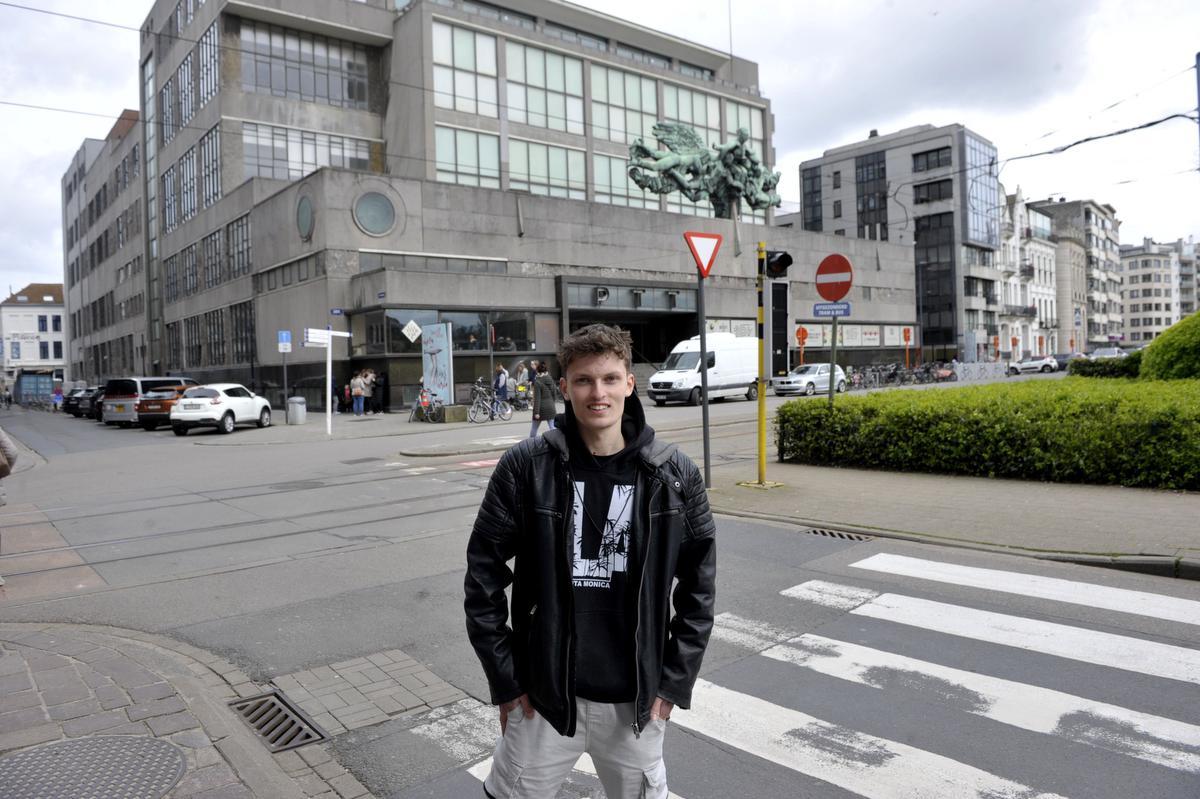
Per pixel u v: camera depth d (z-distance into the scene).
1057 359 57.22
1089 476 9.26
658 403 30.20
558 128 44.50
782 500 9.27
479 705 4.17
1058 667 4.41
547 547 2.19
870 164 76.06
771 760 3.51
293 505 10.38
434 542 8.02
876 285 54.16
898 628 5.12
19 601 6.26
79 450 20.38
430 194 34.38
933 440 10.62
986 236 73.19
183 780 3.26
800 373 34.53
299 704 4.21
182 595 6.32
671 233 42.81
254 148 40.62
